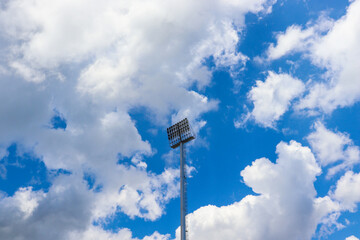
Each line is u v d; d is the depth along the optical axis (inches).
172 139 3462.1
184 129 3420.3
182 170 3144.7
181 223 2797.7
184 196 2970.0
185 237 2751.0
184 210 2883.9
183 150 3316.9
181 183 3043.8
